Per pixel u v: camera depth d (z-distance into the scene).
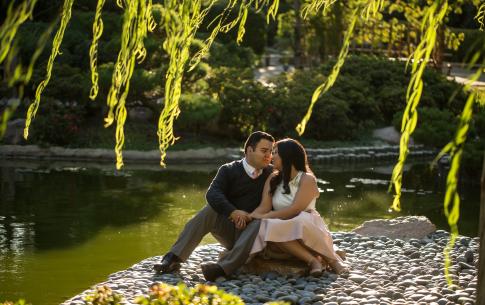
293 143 5.48
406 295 4.98
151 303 2.68
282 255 5.59
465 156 12.00
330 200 10.59
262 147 5.54
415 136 15.44
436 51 20.22
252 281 5.38
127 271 5.95
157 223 8.78
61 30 2.97
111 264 6.85
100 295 2.96
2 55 2.25
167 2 3.01
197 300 2.71
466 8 27.36
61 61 17.53
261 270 5.56
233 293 5.07
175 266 5.68
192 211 9.55
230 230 5.64
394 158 15.71
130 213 9.35
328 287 5.18
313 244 5.43
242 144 15.91
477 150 12.16
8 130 15.11
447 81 18.61
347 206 10.13
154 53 16.17
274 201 5.54
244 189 5.61
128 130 15.62
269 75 23.19
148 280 5.48
